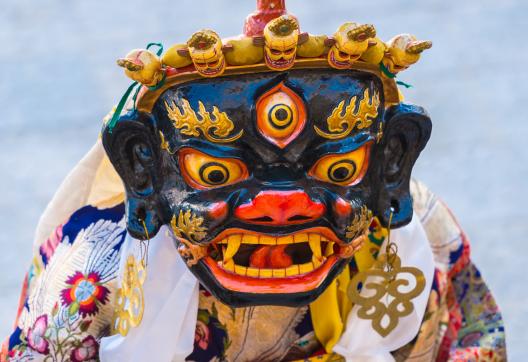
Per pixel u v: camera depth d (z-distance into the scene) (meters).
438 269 3.39
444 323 3.37
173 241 2.84
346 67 2.61
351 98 2.63
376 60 2.64
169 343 2.97
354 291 3.06
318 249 2.67
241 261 2.74
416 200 3.42
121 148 2.72
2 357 3.05
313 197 2.61
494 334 3.47
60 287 3.04
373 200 2.75
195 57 2.53
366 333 3.09
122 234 3.09
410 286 3.14
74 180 3.12
